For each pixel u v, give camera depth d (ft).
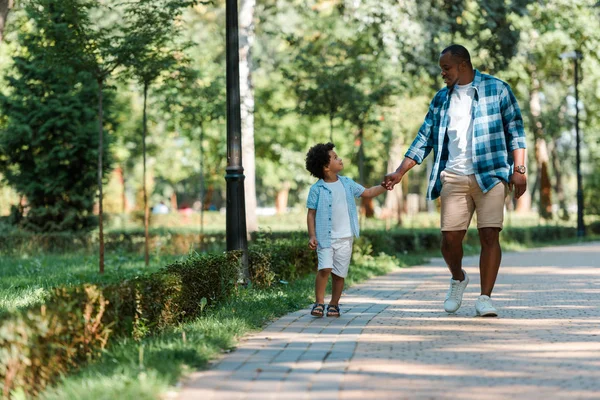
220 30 133.18
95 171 98.53
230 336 24.89
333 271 31.09
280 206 236.63
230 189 40.52
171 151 176.35
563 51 123.24
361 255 64.90
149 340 24.04
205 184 198.70
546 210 164.35
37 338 19.10
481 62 87.10
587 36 92.79
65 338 20.49
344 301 36.81
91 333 22.16
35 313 19.52
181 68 63.87
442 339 25.14
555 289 42.39
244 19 74.54
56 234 89.45
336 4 83.05
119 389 17.71
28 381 18.63
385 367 20.80
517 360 21.70
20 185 98.53
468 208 30.42
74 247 89.30
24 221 98.73
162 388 17.94
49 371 19.58
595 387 18.57
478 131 29.94
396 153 144.15
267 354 22.75
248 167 73.56
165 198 268.41
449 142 30.48
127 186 220.43
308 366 20.95
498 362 21.44
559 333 26.20
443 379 19.40
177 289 28.68
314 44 88.12
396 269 62.59
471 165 30.09
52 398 17.63
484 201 29.99
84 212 100.01
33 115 95.40
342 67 82.79
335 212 31.07
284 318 30.68
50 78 94.89
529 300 36.70
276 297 35.86
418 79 91.66
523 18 84.48
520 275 53.16
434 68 81.20
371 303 35.78
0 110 96.37
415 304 35.29
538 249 101.50
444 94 30.81
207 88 84.94
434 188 30.78
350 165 182.70
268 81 155.53
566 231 140.97
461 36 83.56
